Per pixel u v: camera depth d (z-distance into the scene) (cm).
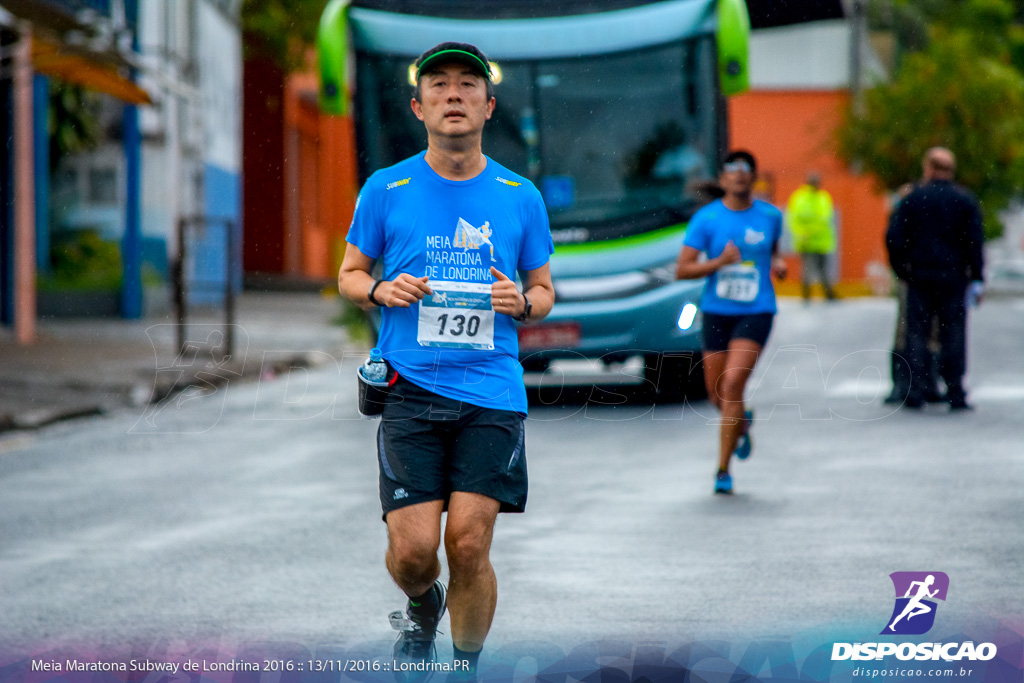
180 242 4588
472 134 1138
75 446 2872
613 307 2916
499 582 1606
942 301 3072
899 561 1675
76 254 6588
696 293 2653
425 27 3203
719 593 1541
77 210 6950
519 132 3244
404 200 1145
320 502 2155
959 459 2453
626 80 3247
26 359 4306
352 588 1595
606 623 1420
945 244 3048
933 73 6575
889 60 6669
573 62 3247
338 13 3145
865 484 2222
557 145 3231
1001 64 7369
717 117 3203
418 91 1163
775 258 2181
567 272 3038
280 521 2002
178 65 7231
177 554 1788
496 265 1146
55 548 1836
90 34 4091
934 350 3238
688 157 3212
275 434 3016
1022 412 3092
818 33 6125
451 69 1138
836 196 6147
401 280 1116
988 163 6825
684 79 3234
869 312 5259
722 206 2141
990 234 7544
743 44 3173
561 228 3138
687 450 2647
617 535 1864
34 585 1623
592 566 1683
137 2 5791
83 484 2367
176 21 7219
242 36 7131
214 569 1697
